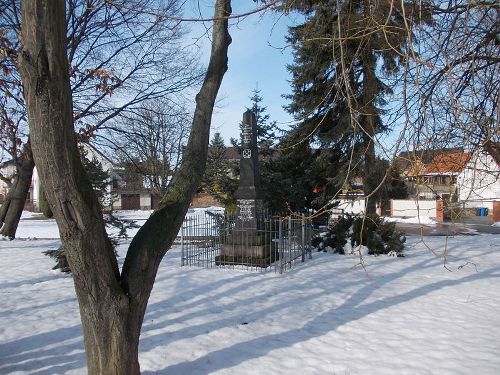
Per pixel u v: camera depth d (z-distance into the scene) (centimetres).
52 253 1090
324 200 1784
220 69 509
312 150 1953
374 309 770
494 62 571
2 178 1755
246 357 561
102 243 404
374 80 1112
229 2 512
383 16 539
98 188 1242
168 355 566
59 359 555
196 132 491
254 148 1272
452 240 1678
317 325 687
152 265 441
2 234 1772
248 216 1229
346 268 1133
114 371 419
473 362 540
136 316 433
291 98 1911
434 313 743
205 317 729
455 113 423
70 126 369
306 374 512
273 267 1142
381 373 514
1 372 516
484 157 539
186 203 468
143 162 2550
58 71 351
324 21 1140
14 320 707
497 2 430
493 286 931
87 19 1432
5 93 1016
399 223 2923
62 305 796
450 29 550
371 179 1469
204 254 1308
